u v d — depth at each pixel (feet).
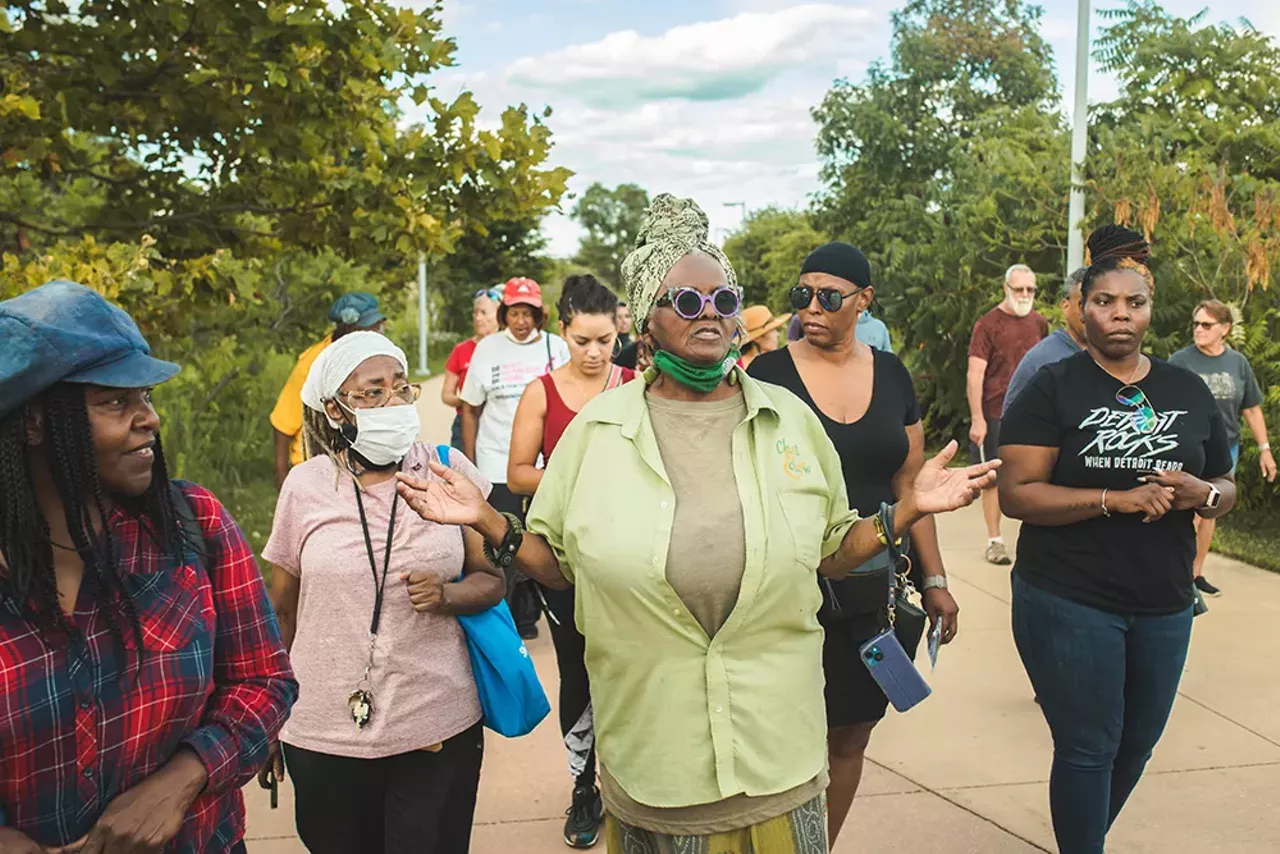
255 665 7.07
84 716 6.01
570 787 15.12
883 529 8.38
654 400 8.55
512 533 8.45
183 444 38.96
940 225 43.37
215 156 24.48
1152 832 13.44
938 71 88.63
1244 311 30.68
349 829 10.19
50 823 5.96
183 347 41.24
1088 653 11.10
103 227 24.79
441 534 9.91
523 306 20.30
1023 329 26.37
